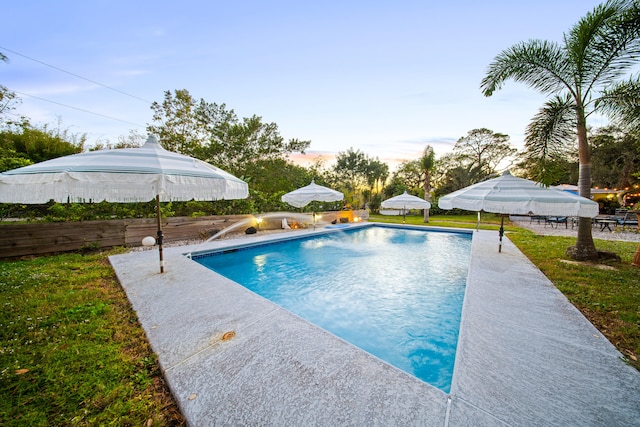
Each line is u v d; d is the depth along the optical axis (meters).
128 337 2.57
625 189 19.53
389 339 3.37
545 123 5.76
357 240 10.74
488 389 1.82
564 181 22.98
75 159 3.10
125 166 3.04
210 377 1.93
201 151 13.88
